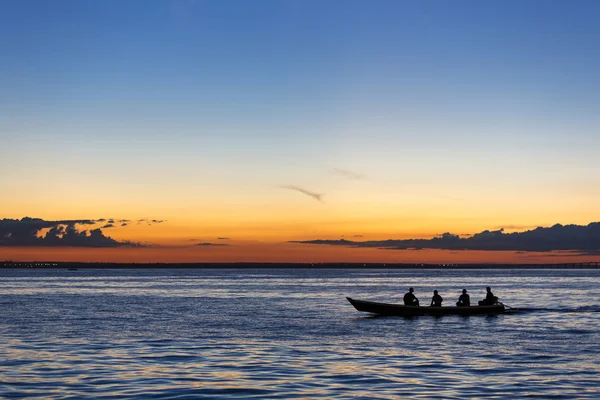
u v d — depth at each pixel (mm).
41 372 29703
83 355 35000
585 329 49000
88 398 24547
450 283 187125
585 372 29891
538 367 31281
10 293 111562
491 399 24297
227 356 34781
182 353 35906
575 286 156125
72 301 86750
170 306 76438
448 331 47562
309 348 38062
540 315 61219
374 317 59312
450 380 27891
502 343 40469
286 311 67938
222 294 108438
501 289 137000
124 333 45969
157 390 25922
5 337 43375
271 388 26281
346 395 25016
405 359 33812
